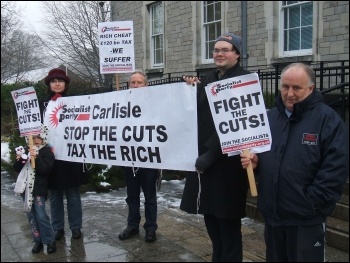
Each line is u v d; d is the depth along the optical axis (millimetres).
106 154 4348
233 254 3455
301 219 2764
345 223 4609
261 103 2973
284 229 2879
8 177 9062
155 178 4727
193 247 4582
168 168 3775
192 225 5348
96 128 4418
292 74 2773
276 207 2854
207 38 13281
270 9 10531
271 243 3014
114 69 6074
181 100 3654
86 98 4539
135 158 4082
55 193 4887
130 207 4875
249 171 2971
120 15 17484
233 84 3051
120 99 4203
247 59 11281
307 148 2736
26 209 4387
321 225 2797
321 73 6375
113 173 7723
